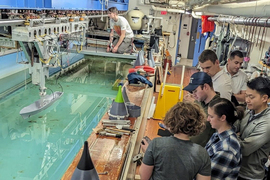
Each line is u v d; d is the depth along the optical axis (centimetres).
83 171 140
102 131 223
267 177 224
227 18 454
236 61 301
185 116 147
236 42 619
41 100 371
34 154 299
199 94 216
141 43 729
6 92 474
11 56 499
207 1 342
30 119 379
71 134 347
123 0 859
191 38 1241
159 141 153
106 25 805
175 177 146
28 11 312
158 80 573
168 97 403
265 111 191
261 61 427
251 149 188
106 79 593
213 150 176
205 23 738
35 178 260
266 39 438
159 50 658
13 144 315
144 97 338
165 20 1051
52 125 366
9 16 293
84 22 471
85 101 458
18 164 280
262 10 231
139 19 793
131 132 227
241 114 197
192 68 1041
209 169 151
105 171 171
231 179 173
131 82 373
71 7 404
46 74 357
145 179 156
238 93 309
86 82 564
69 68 656
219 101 176
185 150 148
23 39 291
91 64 716
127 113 252
